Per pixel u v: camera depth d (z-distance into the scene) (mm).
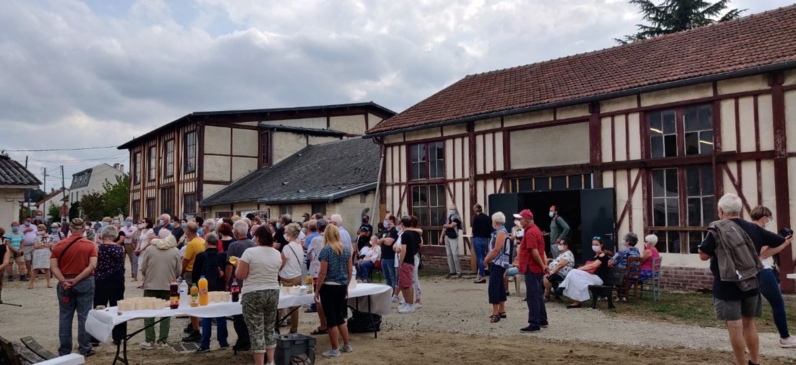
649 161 10617
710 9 27828
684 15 28016
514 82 14898
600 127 11430
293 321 6957
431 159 14898
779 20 11023
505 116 13102
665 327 7094
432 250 14656
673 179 10445
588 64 13750
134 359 6191
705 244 4734
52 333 7742
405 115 16141
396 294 9656
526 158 12758
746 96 9531
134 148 30297
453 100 15625
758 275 4703
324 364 5773
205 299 5578
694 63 10656
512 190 13000
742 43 10641
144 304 5355
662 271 10445
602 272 8789
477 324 7629
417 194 15188
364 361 5855
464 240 13922
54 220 52938
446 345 6480
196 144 23828
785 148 9062
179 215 24859
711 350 5906
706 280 9875
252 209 20703
